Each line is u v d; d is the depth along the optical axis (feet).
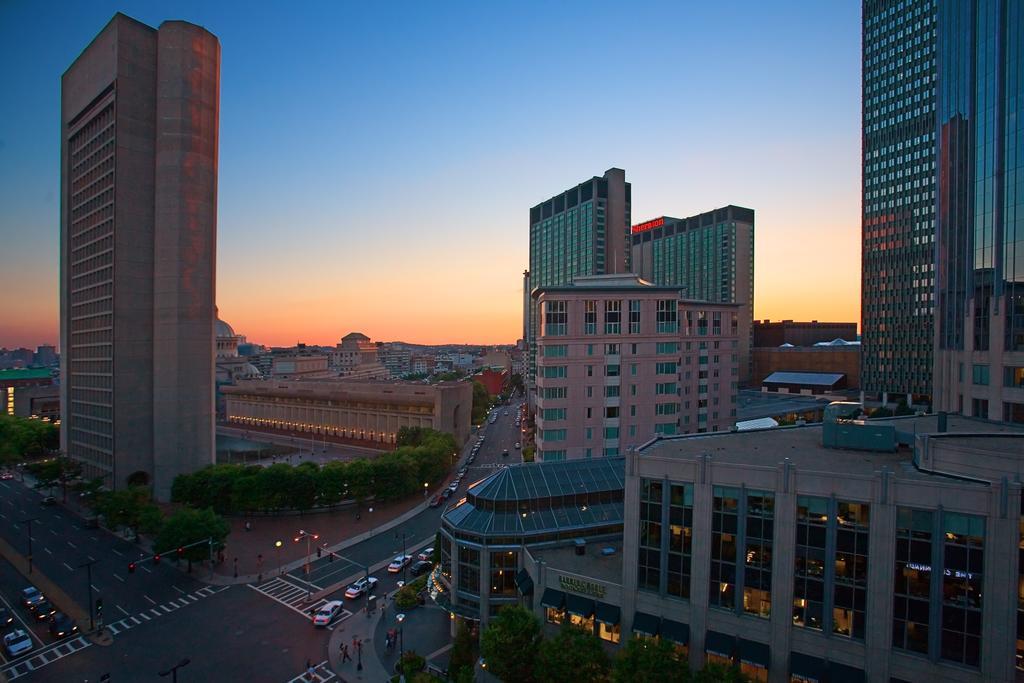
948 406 264.72
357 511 354.13
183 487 342.64
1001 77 229.66
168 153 392.68
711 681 128.47
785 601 139.54
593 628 169.89
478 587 197.98
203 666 183.93
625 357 314.14
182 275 395.55
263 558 278.46
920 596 126.72
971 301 243.81
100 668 182.70
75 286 451.53
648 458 159.02
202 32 402.11
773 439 188.96
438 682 152.56
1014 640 117.80
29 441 503.20
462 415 566.36
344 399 612.70
